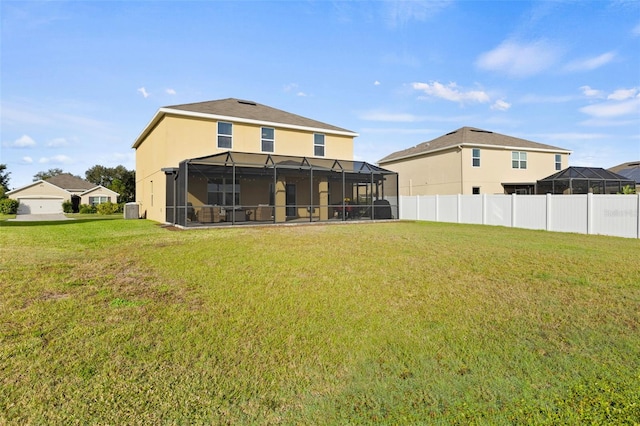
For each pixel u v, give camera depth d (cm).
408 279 566
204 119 1719
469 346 337
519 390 266
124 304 435
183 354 314
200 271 607
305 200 2020
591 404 248
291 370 293
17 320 376
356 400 254
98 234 1125
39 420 223
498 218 1619
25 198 3956
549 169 2611
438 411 242
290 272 605
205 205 1603
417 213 2109
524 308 437
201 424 225
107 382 267
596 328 378
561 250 833
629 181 2161
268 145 1906
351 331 369
